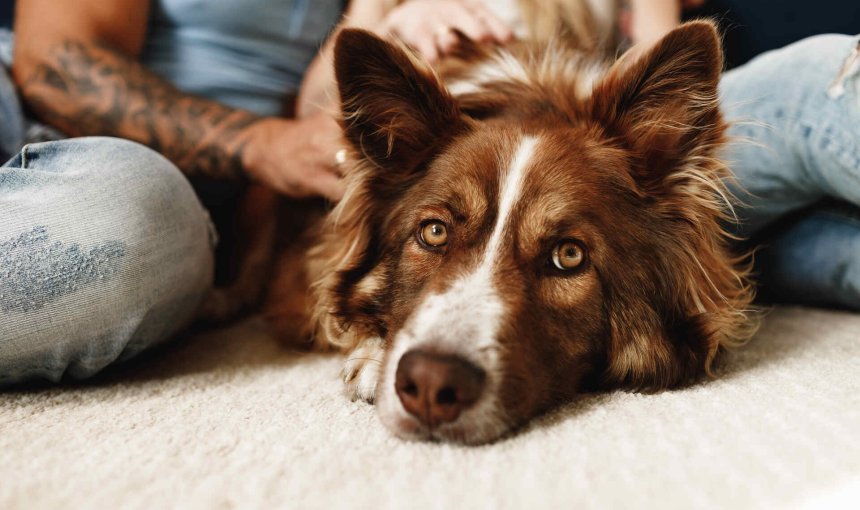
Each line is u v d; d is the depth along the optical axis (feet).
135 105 1.84
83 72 1.85
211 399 1.38
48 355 1.35
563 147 1.47
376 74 1.53
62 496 1.01
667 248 1.49
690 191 1.48
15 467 1.09
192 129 1.84
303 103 2.23
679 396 1.35
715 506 0.97
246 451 1.14
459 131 1.55
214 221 2.31
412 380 1.20
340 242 1.69
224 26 2.18
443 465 1.11
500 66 1.79
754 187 1.77
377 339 1.54
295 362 1.68
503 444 1.19
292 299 1.91
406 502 1.00
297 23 2.30
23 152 1.45
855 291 1.80
